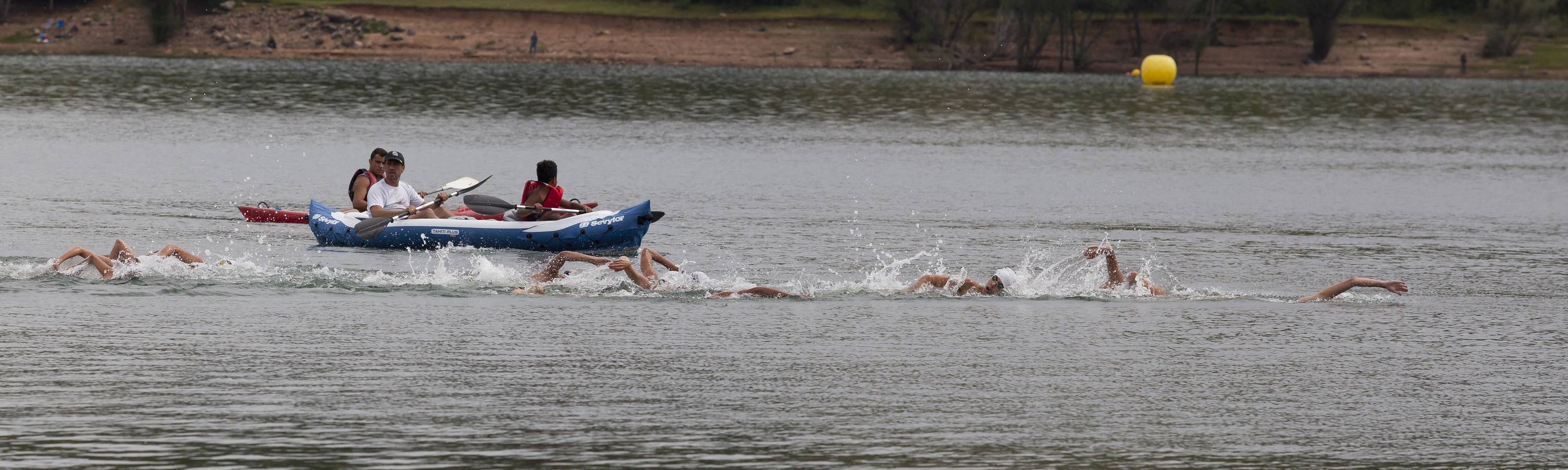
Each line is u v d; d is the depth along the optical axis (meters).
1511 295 33.66
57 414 20.00
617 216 39.75
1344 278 36.56
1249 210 53.97
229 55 194.62
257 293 29.80
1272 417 21.25
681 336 26.38
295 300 29.14
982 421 20.69
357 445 18.84
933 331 27.38
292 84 131.00
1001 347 25.95
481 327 26.80
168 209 47.59
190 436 19.11
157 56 192.62
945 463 18.61
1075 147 83.69
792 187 59.53
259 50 196.00
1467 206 57.00
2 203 46.84
